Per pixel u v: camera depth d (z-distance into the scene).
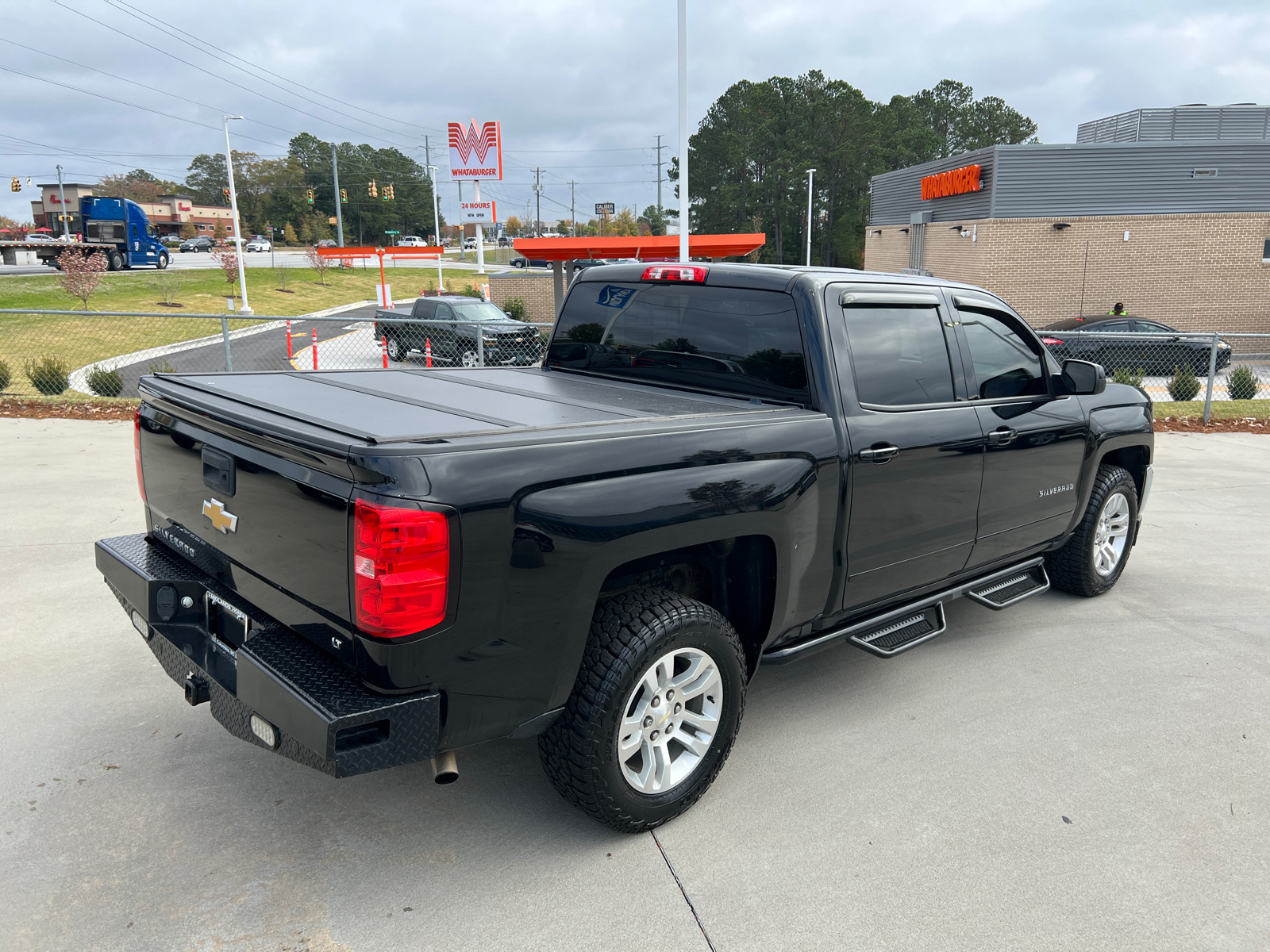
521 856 2.81
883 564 3.54
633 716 2.76
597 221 160.75
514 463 2.34
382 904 2.57
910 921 2.55
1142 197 28.25
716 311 3.56
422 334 19.78
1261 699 4.05
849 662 4.44
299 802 3.07
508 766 3.37
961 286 3.98
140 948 2.36
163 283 40.97
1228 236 27.91
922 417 3.55
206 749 3.38
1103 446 4.75
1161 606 5.26
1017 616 5.09
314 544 2.32
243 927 2.45
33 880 2.61
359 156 152.75
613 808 2.76
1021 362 4.21
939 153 107.81
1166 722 3.82
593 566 2.51
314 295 50.66
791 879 2.73
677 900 2.62
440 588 2.21
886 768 3.40
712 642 2.88
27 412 10.68
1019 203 29.12
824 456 3.15
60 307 31.86
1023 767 3.43
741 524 2.86
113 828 2.88
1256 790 3.29
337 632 2.31
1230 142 27.31
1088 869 2.80
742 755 3.49
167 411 3.03
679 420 2.80
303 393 3.12
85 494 6.85
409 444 2.21
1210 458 10.05
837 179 98.75
